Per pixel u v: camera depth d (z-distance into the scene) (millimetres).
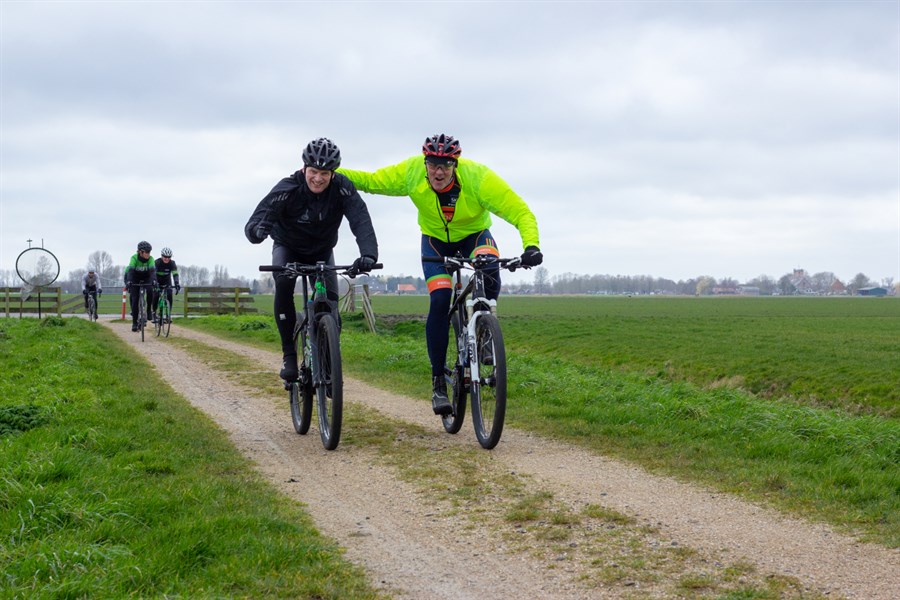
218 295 33938
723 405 8773
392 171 6906
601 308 62250
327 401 7203
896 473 5609
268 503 4969
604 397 9172
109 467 5441
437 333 7090
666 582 3703
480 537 4418
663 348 18562
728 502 5020
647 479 5621
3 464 5230
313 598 3512
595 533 4430
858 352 16750
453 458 6328
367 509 4992
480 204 6836
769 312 51781
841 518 4617
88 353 13859
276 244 7121
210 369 13000
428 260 6965
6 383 10125
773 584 3641
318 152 6340
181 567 3701
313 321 6859
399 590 3668
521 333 25562
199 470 5773
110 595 3354
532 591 3656
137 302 20000
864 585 3623
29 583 3434
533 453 6500
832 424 7547
